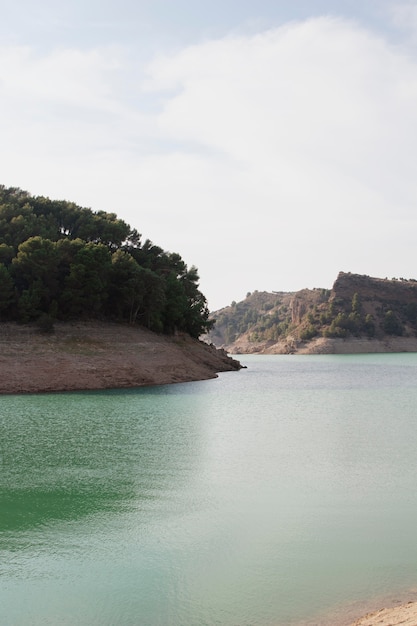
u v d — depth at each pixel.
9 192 128.50
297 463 30.55
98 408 53.25
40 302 88.38
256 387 80.19
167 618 13.88
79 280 90.50
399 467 29.56
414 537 19.53
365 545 18.78
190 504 23.30
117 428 41.81
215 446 35.00
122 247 120.12
